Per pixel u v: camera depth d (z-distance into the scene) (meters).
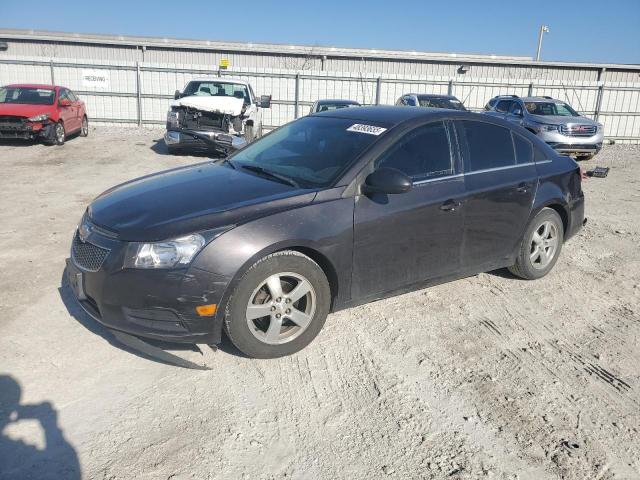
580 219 5.43
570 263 5.78
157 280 3.17
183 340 3.27
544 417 3.11
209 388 3.25
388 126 4.13
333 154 4.02
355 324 4.14
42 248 5.61
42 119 13.67
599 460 2.78
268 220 3.38
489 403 3.22
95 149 14.13
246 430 2.90
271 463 2.67
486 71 28.50
